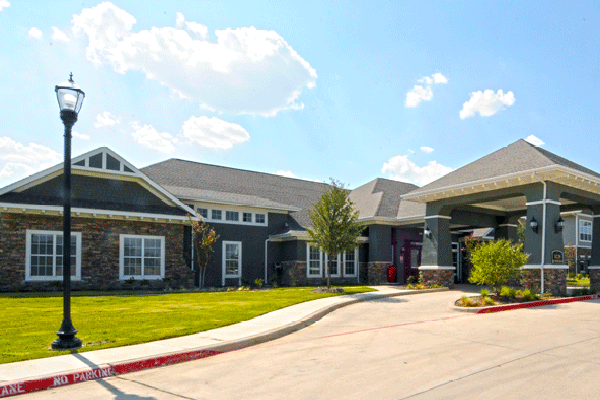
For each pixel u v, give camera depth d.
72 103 8.63
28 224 19.06
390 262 28.67
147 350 7.98
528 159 19.45
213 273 25.02
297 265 26.31
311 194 33.53
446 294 19.48
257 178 32.25
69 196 8.56
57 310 13.27
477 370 6.68
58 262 19.69
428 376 6.40
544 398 5.38
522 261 16.23
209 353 8.18
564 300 16.52
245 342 8.96
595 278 23.67
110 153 21.12
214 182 28.55
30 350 8.01
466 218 25.03
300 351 8.34
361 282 28.91
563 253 18.56
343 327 11.15
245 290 21.81
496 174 19.77
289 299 16.38
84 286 19.97
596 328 10.47
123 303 15.33
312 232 20.33
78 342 8.30
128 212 20.81
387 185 32.84
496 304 14.97
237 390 5.95
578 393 5.56
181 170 28.58
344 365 7.15
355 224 20.39
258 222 27.28
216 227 25.48
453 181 21.64
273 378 6.48
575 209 25.55
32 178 19.30
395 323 11.64
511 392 5.61
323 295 17.89
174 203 22.84
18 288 18.67
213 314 12.49
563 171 17.59
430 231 23.12
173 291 20.73
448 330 10.36
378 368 6.92
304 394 5.69
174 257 22.52
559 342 8.74
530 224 18.77
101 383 6.45
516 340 8.99
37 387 6.16
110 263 20.72
